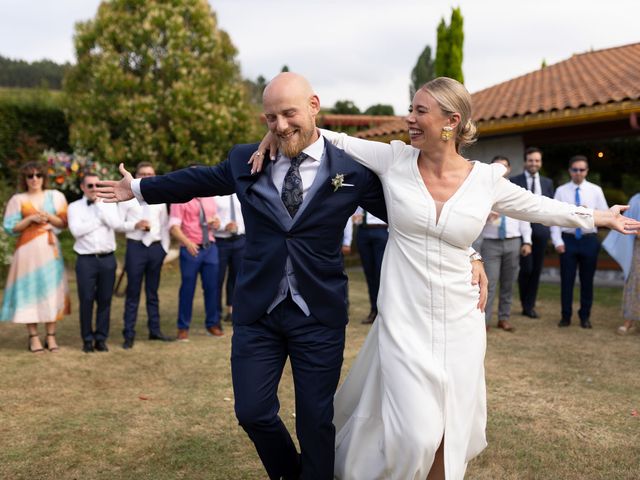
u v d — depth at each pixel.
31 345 5.94
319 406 2.59
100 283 5.93
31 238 5.86
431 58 29.61
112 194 2.85
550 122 10.30
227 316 7.54
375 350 2.75
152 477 3.21
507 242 6.73
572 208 2.68
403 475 2.53
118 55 13.66
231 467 3.34
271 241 2.56
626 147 11.45
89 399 4.48
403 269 2.63
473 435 2.72
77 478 3.19
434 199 2.58
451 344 2.58
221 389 4.74
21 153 12.60
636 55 13.58
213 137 14.11
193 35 14.23
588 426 3.94
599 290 10.13
